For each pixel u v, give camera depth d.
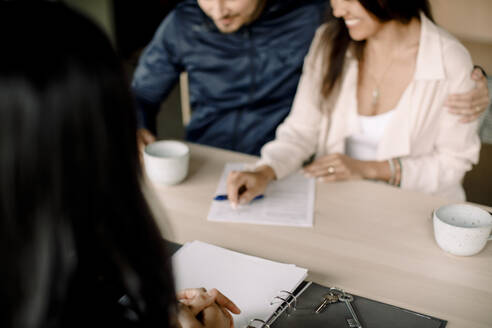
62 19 0.41
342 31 1.61
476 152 1.59
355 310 0.95
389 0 1.46
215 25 1.99
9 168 0.40
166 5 3.99
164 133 2.74
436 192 1.58
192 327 0.78
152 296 0.51
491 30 2.22
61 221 0.43
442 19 2.29
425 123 1.62
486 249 1.15
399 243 1.16
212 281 1.00
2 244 0.41
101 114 0.42
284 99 2.07
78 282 0.47
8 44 0.39
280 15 1.94
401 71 1.63
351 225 1.22
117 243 0.47
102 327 0.49
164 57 2.11
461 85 1.58
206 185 1.38
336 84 1.66
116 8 3.65
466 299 1.00
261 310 0.93
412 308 0.97
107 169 0.44
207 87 2.11
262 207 1.29
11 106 0.39
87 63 0.41
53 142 0.41
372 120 1.69
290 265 1.04
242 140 2.14
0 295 0.42
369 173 1.51
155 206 0.54
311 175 1.45
